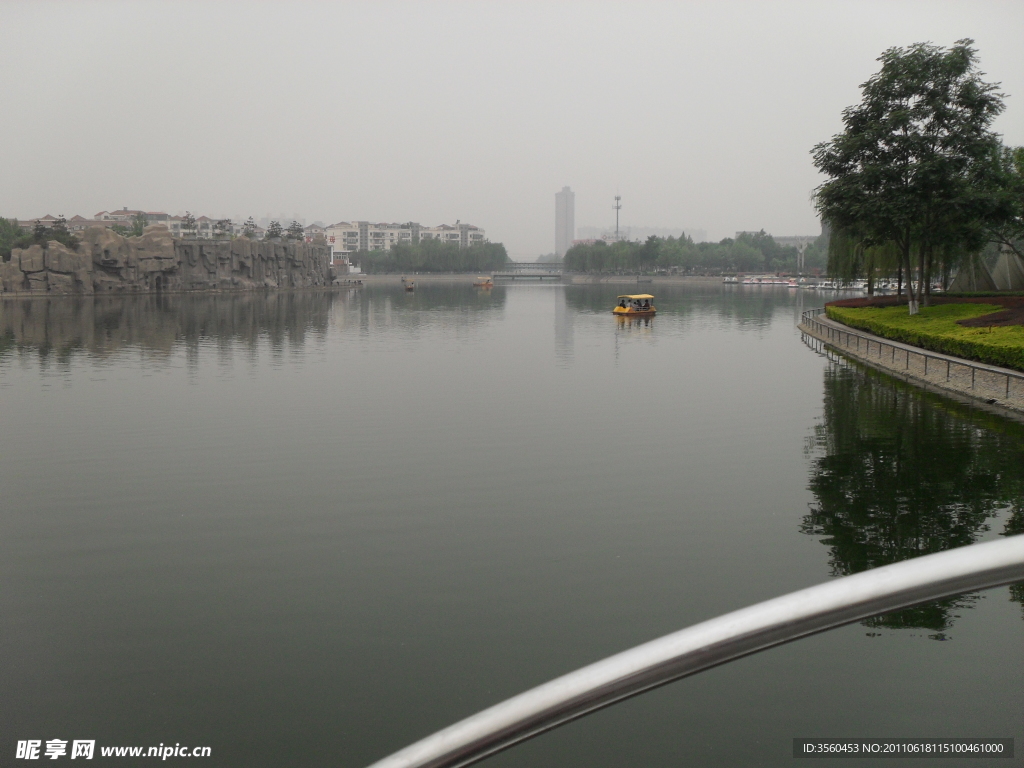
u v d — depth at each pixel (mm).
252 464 20125
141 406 28078
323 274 168625
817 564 13258
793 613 2176
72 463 20234
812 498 16922
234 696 9516
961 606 11438
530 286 191625
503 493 17562
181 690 9648
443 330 61469
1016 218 51312
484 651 10492
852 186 43688
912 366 34531
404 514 16203
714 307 96188
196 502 17047
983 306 45312
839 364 39938
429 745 2287
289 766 8211
